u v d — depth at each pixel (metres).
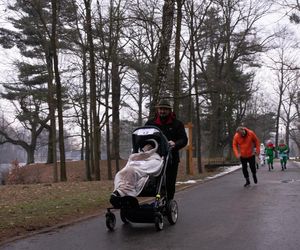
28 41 38.88
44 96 38.22
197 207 11.27
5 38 39.03
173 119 9.33
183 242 7.41
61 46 29.02
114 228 8.72
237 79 43.88
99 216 10.30
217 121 42.56
